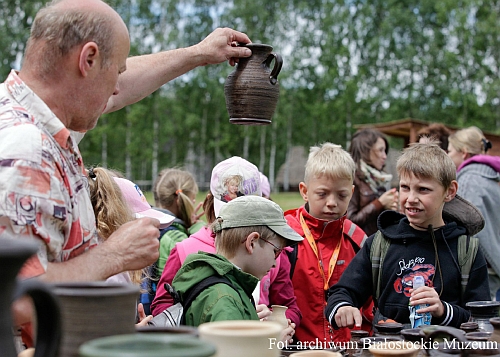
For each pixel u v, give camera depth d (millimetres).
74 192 2066
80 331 1370
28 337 1885
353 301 3037
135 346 1129
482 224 3154
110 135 32594
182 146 34688
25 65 2105
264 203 2666
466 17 31750
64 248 2023
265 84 2727
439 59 32281
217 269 2396
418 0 34188
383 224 3143
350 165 3564
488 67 31438
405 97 31969
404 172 3020
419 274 2977
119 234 2061
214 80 33250
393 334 2275
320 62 33219
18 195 1830
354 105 32469
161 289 3164
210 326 1433
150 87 3121
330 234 3576
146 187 33625
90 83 2105
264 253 2605
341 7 33531
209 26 33156
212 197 3457
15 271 1058
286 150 36438
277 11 33531
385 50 33062
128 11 32344
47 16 2082
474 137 4840
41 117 2008
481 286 2971
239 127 34344
